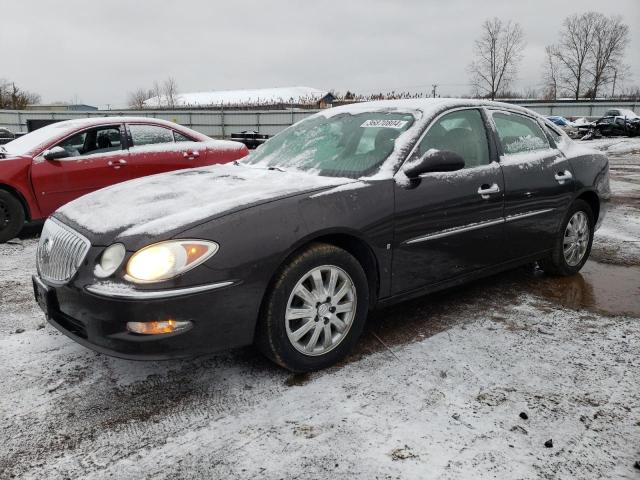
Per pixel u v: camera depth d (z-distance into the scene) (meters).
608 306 3.79
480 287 4.18
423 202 3.12
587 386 2.68
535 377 2.76
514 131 3.95
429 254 3.22
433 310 3.69
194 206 2.66
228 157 7.21
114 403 2.53
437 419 2.38
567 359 2.96
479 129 3.65
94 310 2.38
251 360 2.95
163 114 35.94
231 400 2.55
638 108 42.78
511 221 3.67
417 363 2.91
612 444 2.22
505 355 3.01
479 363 2.91
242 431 2.31
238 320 2.51
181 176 3.46
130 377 2.77
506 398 2.56
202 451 2.18
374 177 3.02
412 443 2.21
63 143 6.05
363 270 2.94
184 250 2.38
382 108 3.71
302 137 3.83
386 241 2.98
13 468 2.09
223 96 77.56
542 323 3.47
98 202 2.95
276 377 2.76
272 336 2.63
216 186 3.03
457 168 3.09
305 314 2.72
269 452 2.17
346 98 45.72
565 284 4.27
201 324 2.42
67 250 2.61
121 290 2.33
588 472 2.05
